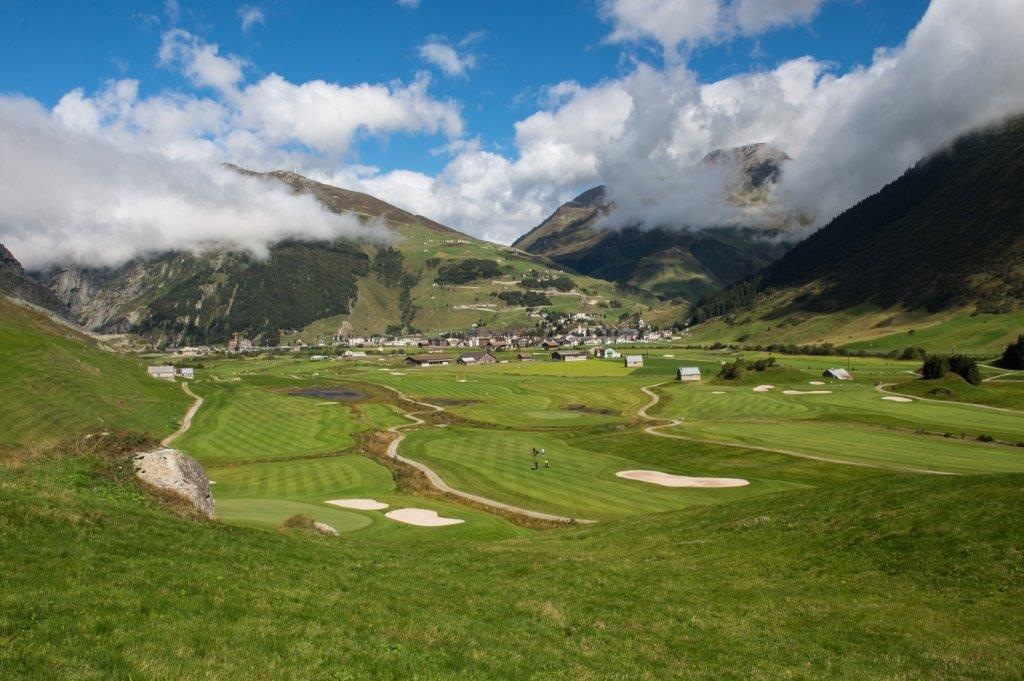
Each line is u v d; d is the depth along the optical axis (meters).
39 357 111.62
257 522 45.28
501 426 127.38
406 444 102.38
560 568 30.78
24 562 18.33
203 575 20.69
